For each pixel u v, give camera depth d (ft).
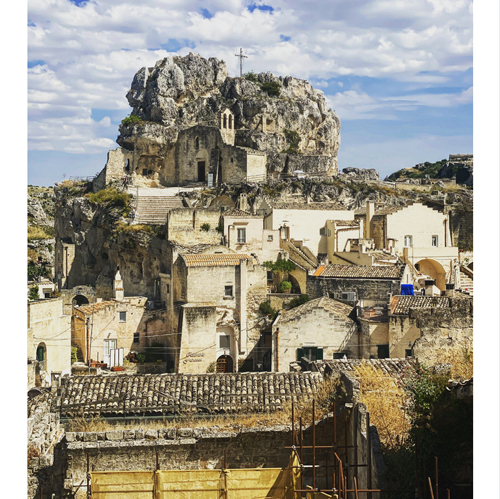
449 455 74.02
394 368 111.65
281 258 240.73
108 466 82.33
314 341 171.12
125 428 96.32
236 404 100.94
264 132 339.57
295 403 98.78
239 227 241.76
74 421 97.40
